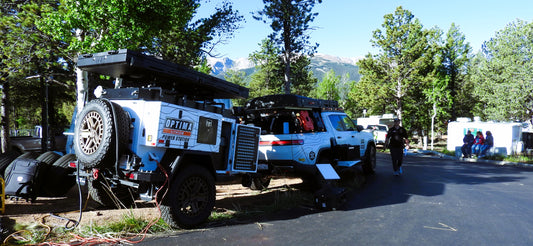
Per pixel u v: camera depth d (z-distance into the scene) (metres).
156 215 5.11
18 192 5.59
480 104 39.72
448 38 37.28
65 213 5.17
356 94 37.56
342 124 8.93
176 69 4.87
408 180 9.52
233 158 5.64
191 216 4.71
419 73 35.12
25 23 9.85
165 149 4.54
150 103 4.34
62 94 23.09
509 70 25.94
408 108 37.75
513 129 21.33
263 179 8.02
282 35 23.20
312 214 5.57
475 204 6.41
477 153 20.14
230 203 6.44
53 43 10.55
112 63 4.48
